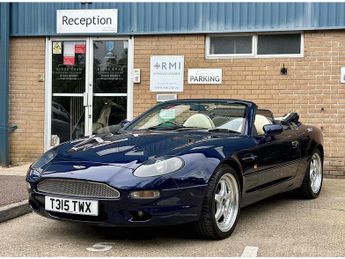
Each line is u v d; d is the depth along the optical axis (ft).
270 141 18.92
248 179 17.11
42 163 15.90
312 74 29.76
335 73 29.40
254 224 17.99
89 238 16.06
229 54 30.99
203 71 31.19
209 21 30.81
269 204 21.86
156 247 15.01
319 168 23.97
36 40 33.37
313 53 29.71
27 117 33.65
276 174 19.27
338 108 29.43
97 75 32.81
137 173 14.16
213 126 18.70
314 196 23.21
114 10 31.96
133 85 32.12
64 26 32.65
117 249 14.83
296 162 21.06
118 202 13.99
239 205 16.70
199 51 31.19
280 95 30.25
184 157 14.85
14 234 16.65
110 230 17.01
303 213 19.92
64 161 15.34
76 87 33.12
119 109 32.55
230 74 30.91
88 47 32.81
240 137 17.62
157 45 31.68
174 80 31.53
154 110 20.56
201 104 20.07
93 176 14.26
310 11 29.45
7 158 33.37
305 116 29.91
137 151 15.29
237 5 30.42
